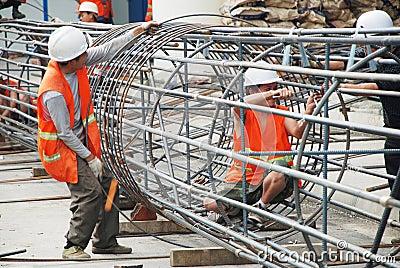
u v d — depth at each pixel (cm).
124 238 2202
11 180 3020
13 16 3909
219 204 1844
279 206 2473
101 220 2000
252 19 3622
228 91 1755
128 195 2122
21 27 2998
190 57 1902
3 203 2658
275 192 1938
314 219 1980
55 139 1892
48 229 2291
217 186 1941
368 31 1647
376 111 3081
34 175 3097
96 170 1930
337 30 1678
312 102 1920
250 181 1892
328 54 1540
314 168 2175
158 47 1886
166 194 1953
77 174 1917
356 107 3172
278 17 3622
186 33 1917
